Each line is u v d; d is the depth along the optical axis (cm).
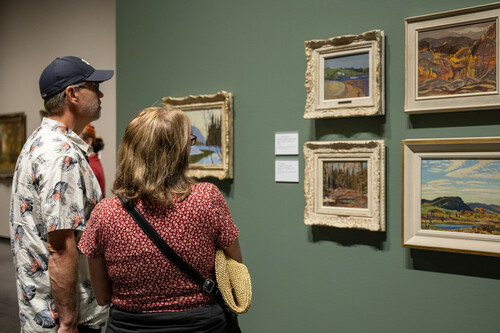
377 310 278
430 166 255
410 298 266
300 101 309
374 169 271
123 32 407
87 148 205
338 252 293
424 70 256
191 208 148
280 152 317
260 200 329
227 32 344
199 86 360
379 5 275
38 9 654
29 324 190
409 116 265
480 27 239
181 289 146
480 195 240
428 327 261
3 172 733
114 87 540
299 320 311
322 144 290
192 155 358
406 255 267
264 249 327
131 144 151
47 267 189
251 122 332
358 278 285
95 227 151
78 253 194
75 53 597
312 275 305
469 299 248
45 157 182
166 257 145
